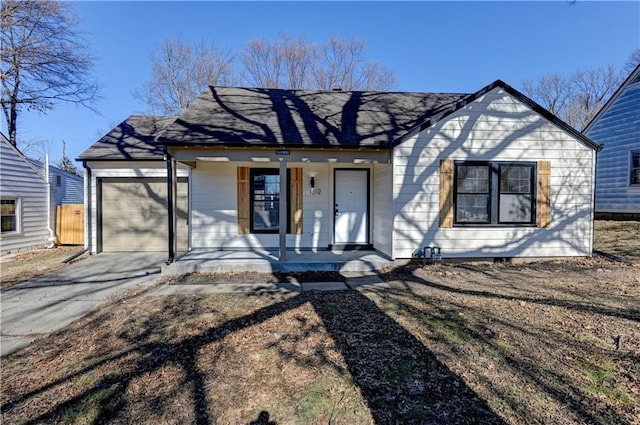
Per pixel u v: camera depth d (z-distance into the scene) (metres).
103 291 6.29
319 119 8.65
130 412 2.59
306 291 5.86
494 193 7.82
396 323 4.23
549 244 7.96
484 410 2.48
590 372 2.97
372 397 2.67
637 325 3.97
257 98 9.88
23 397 2.86
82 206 12.04
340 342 3.70
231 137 7.36
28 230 10.97
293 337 3.86
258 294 5.70
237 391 2.81
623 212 12.90
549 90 34.00
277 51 28.02
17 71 17.67
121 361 3.42
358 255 8.34
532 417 2.39
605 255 8.27
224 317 4.57
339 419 2.42
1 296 6.04
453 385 2.82
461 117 7.71
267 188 9.55
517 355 3.31
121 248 10.18
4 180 10.12
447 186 7.70
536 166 7.89
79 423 2.48
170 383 2.97
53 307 5.43
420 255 7.73
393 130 8.23
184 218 10.03
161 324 4.38
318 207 9.47
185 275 7.21
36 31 17.52
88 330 4.41
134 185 10.15
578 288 5.65
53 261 9.09
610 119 13.41
